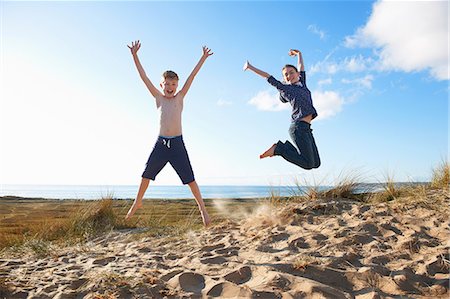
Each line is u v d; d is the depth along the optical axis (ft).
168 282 9.60
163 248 14.75
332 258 10.73
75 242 18.34
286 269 10.02
